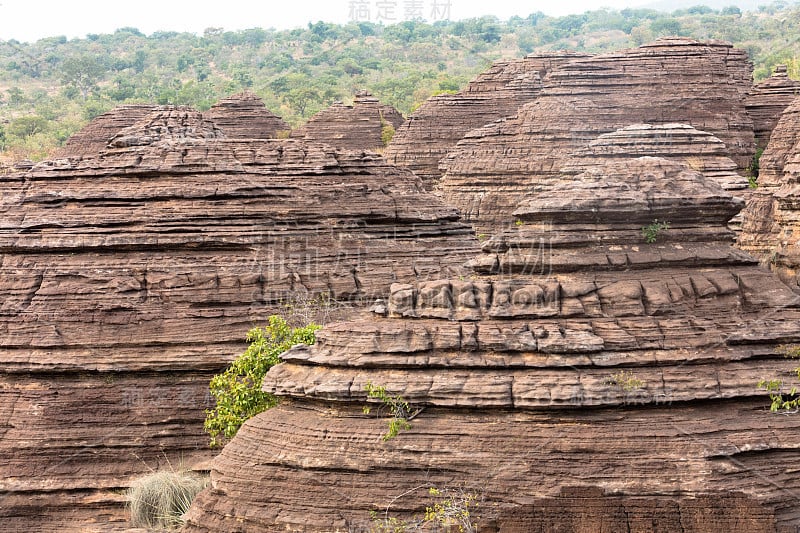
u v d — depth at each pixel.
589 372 21.42
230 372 28.22
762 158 55.56
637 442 20.95
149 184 32.56
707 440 20.97
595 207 22.98
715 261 23.12
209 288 31.39
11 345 30.66
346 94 143.25
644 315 22.22
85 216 31.86
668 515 20.53
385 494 21.19
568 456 20.92
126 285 31.12
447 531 20.66
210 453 30.22
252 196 32.56
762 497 20.58
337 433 21.67
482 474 21.00
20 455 29.91
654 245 23.22
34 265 31.48
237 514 21.66
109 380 30.58
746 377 21.53
